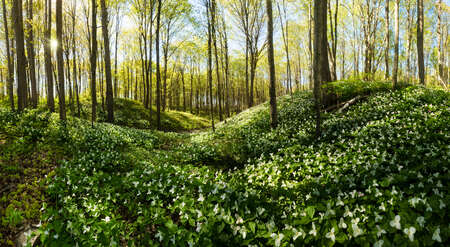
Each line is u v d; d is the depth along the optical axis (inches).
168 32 1053.8
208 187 210.7
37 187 217.0
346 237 124.6
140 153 375.6
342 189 183.6
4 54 867.4
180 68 1669.5
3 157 255.1
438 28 695.1
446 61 1333.7
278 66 1553.9
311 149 297.4
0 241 157.5
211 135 522.0
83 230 162.6
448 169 177.2
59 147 317.7
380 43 899.4
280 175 242.8
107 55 662.5
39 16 610.2
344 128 359.3
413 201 135.9
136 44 1298.0
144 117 948.6
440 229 115.1
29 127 366.0
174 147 475.5
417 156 210.5
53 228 154.8
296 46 1180.5
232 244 142.9
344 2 927.0
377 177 187.0
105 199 208.5
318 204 156.9
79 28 802.8
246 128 510.3
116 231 159.6
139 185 226.4
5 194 199.8
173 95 2105.1
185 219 176.1
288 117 503.8
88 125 486.3
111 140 395.2
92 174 264.5
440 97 394.3
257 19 1004.6
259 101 2201.0
